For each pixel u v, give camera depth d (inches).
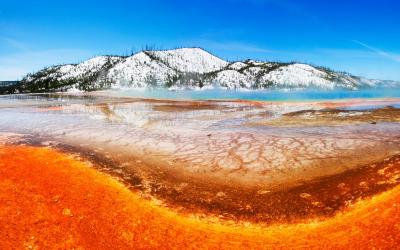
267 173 382.6
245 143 518.3
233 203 307.7
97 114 951.0
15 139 570.3
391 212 239.1
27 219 256.4
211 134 599.2
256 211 289.9
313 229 250.4
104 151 487.2
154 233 247.3
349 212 265.1
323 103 1206.9
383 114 832.9
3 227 241.8
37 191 311.4
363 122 708.0
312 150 465.1
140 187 343.3
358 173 349.7
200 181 363.9
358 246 212.4
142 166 415.2
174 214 283.1
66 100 1704.0
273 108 1066.1
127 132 631.2
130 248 225.5
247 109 1051.9
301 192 321.7
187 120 807.1
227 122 765.9
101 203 293.3
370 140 509.7
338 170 378.0
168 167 410.9
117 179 362.9
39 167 390.9
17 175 355.6
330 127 656.4
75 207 281.1
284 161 421.1
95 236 238.2
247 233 253.1
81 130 658.8
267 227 261.7
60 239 232.2
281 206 296.2
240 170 395.2
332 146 482.0
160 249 225.6
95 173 378.9
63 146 518.0
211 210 293.3
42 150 484.4
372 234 220.4
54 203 286.8
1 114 983.0
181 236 245.3
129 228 252.2
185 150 486.6
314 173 374.9
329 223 255.0
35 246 222.2
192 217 279.1
